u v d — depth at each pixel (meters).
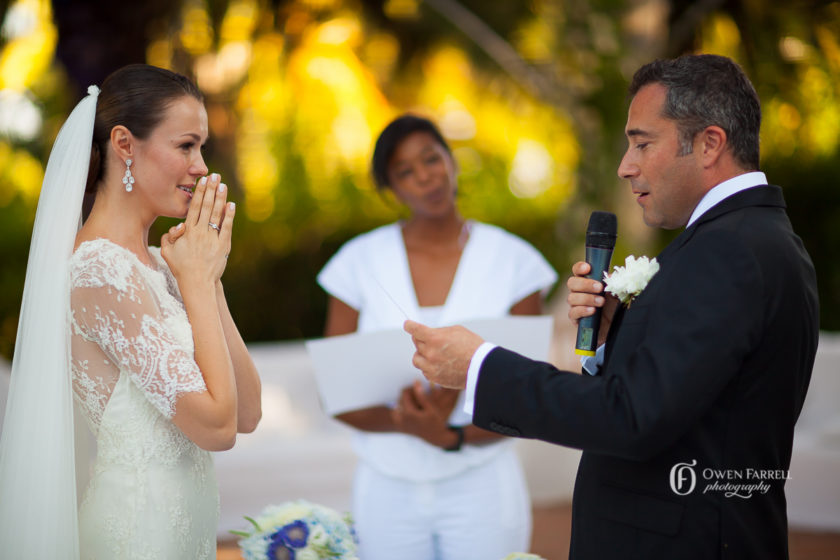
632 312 1.67
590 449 1.57
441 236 2.72
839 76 5.80
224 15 5.93
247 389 1.98
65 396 1.75
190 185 1.87
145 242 1.92
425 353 1.76
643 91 1.71
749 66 5.92
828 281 7.07
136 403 1.79
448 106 6.81
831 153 6.61
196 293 1.82
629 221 5.53
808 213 6.99
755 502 1.60
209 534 1.93
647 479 1.64
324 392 2.48
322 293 7.09
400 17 6.43
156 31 6.09
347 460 4.75
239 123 6.27
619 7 5.38
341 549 1.94
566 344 4.77
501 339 2.38
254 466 4.59
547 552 4.35
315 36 6.49
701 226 1.65
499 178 6.76
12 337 6.31
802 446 4.76
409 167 2.63
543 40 5.55
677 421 1.50
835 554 4.35
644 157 1.70
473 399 1.69
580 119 5.55
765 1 5.82
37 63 6.17
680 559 1.60
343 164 6.68
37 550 1.75
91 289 1.73
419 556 2.56
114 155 1.83
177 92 1.84
